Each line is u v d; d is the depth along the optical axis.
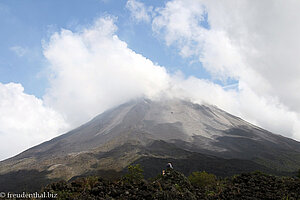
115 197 10.95
